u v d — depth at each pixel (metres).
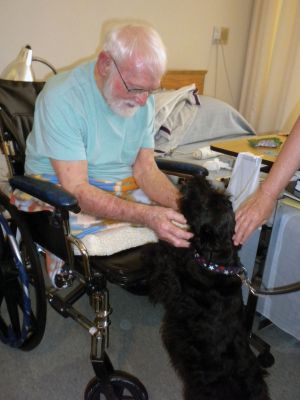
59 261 1.08
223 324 0.87
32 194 0.92
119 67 0.96
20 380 1.17
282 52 2.63
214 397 0.83
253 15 2.88
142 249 1.02
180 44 2.62
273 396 1.16
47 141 1.03
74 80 1.05
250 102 2.94
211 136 2.14
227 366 0.86
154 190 1.20
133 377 1.04
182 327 0.89
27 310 1.13
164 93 2.09
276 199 1.04
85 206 1.01
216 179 1.36
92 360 0.98
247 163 1.12
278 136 1.66
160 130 1.93
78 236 1.01
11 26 1.90
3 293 1.18
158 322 1.47
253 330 1.44
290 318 1.28
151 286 0.98
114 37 0.96
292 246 1.19
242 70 3.10
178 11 2.51
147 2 2.34
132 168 1.28
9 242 1.09
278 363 1.29
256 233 1.24
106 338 1.04
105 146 1.14
